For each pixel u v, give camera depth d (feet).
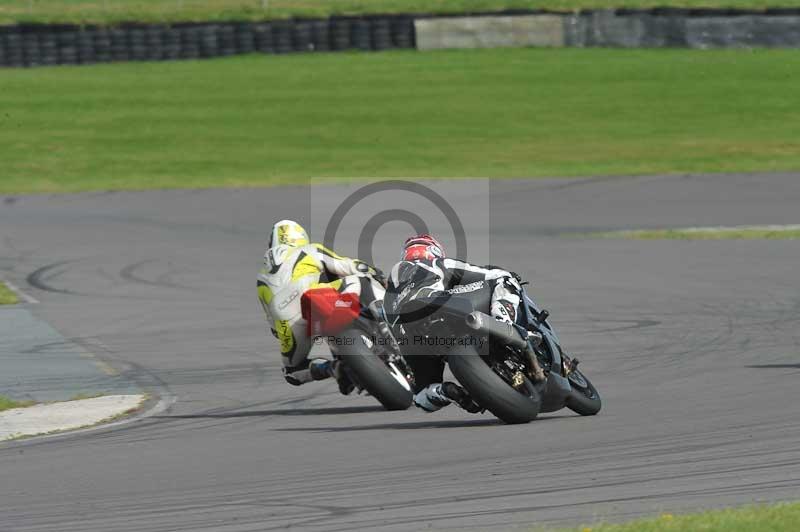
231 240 232.12
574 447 82.43
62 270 202.39
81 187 297.94
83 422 103.45
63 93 422.00
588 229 240.94
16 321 160.56
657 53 491.31
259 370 128.67
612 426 90.68
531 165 318.86
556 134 357.82
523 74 448.24
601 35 506.89
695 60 473.67
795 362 121.90
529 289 177.99
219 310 166.50
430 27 499.10
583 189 289.53
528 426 91.66
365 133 360.07
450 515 64.49
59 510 70.18
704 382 112.57
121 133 361.71
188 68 469.98
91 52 481.87
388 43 498.69
